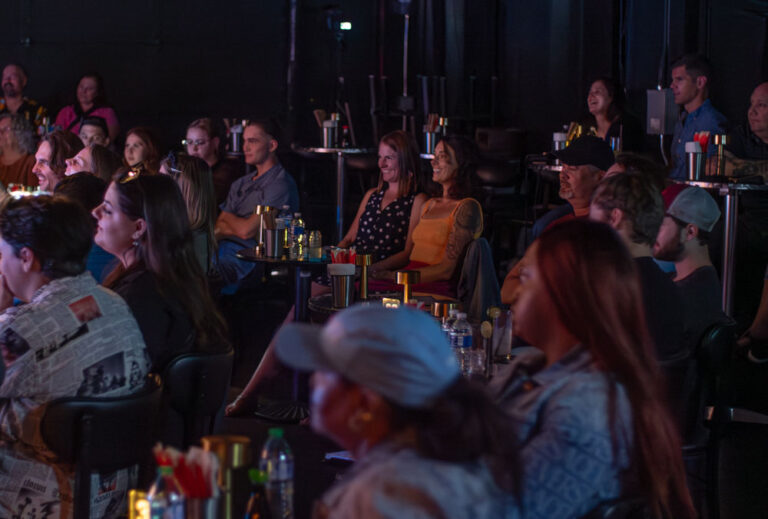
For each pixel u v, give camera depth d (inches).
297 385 185.8
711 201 128.1
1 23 374.3
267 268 231.8
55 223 93.3
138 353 98.0
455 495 48.1
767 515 138.9
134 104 372.5
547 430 61.2
